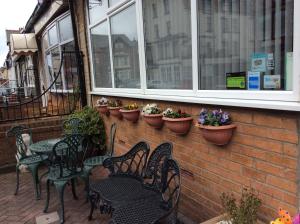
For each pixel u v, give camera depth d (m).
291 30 1.88
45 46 9.38
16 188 4.04
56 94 8.27
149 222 2.12
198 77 2.64
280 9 1.96
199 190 2.73
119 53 4.23
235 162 2.27
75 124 4.91
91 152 5.10
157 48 3.28
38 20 9.12
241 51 2.27
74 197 3.73
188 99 2.65
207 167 2.59
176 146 3.02
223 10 2.38
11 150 5.18
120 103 4.33
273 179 1.97
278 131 1.90
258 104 1.95
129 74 4.02
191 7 2.60
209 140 2.30
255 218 1.91
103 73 4.96
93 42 5.18
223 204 2.24
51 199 3.80
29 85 12.91
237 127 2.21
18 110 6.96
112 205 2.46
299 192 1.82
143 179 2.91
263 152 2.02
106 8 4.40
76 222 3.15
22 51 9.75
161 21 3.15
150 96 3.31
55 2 6.71
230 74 2.38
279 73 1.98
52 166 3.61
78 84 6.07
